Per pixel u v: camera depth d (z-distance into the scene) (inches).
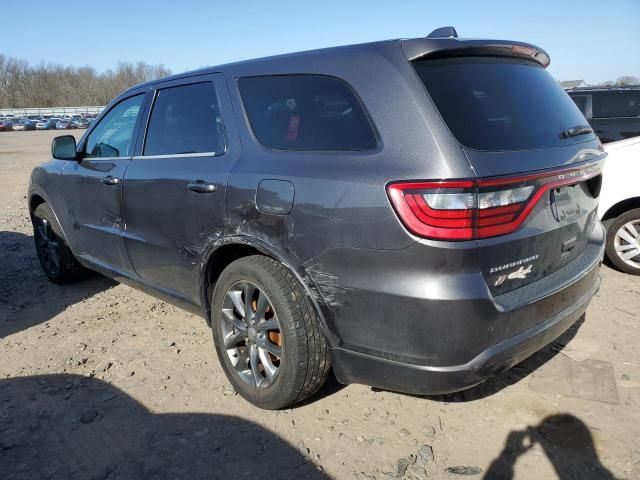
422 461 94.6
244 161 108.5
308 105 101.5
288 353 99.4
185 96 130.1
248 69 115.9
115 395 117.6
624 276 183.3
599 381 118.0
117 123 153.7
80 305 172.4
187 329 152.2
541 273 95.5
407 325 84.0
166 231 127.5
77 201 164.4
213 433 103.5
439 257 80.3
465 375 83.4
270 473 92.6
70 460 96.6
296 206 95.3
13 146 1190.3
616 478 89.4
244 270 105.8
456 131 83.8
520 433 101.6
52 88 4242.1
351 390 117.4
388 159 85.8
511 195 84.0
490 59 99.8
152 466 94.7
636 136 186.2
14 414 110.9
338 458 96.0
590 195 111.7
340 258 89.8
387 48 92.8
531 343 89.6
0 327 156.4
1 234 275.9
